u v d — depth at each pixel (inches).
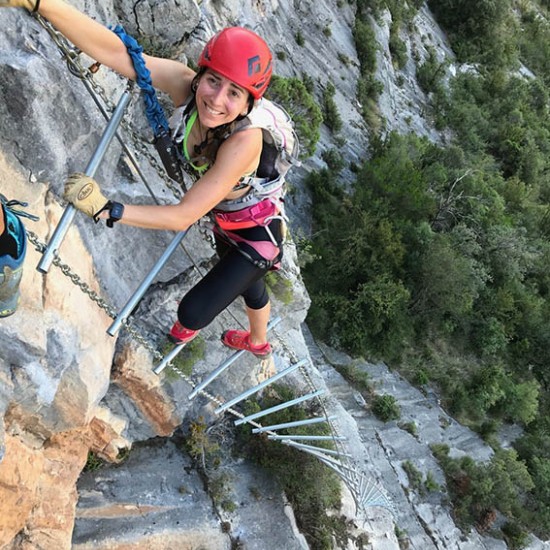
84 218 315.9
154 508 515.8
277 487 576.7
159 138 145.1
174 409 480.4
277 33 1182.3
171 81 143.6
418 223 1247.5
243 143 133.3
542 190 1868.8
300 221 1117.7
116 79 327.6
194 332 207.9
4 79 233.5
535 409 1164.5
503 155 1903.3
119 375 426.9
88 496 498.9
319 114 932.6
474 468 925.8
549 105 2309.3
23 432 361.4
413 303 1200.8
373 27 1649.9
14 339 284.2
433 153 1528.1
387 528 665.6
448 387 1115.9
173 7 413.7
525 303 1359.5
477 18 2149.4
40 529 413.1
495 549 863.7
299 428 595.5
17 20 239.1
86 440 448.1
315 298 1072.2
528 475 997.2
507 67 2235.5
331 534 591.2
